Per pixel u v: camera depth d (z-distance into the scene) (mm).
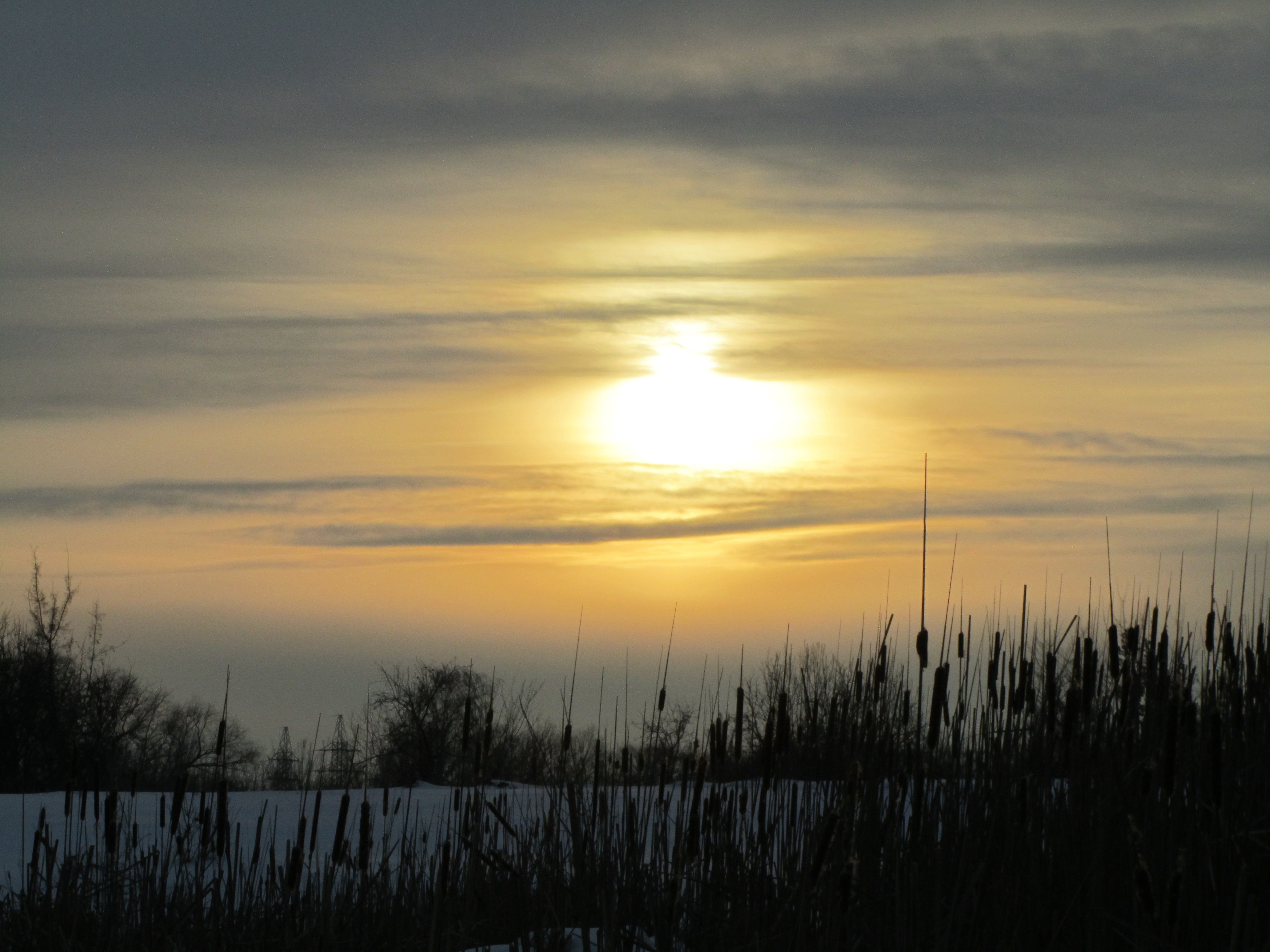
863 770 5438
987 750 5613
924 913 5055
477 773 6238
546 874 5785
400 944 6121
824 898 4711
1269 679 5914
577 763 6586
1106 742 5332
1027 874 5129
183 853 7074
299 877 6117
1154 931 4578
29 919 6734
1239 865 4859
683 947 5477
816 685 6355
